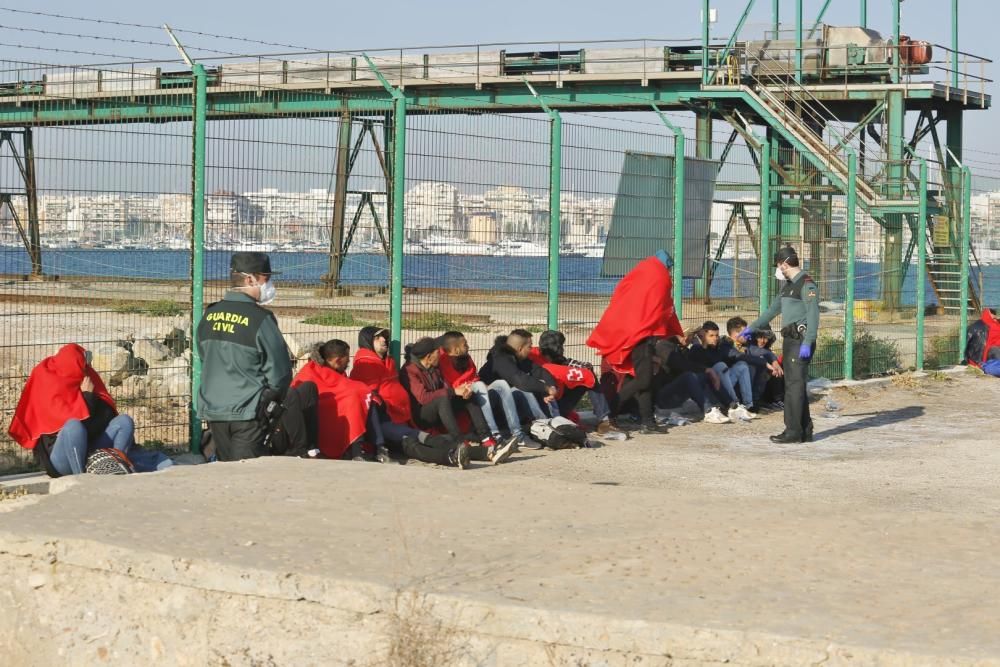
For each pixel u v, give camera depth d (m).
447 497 6.80
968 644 4.41
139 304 10.04
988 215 23.97
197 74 10.08
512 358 11.46
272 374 9.07
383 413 10.45
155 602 5.38
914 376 17.94
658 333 12.74
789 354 12.09
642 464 10.68
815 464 10.90
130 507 6.27
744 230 16.19
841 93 30.86
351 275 11.27
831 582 5.20
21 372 12.00
